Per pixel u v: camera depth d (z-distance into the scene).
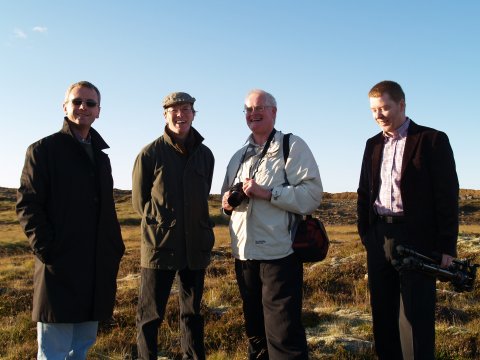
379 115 4.29
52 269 4.07
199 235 4.80
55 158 4.14
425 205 4.14
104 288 4.28
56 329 4.14
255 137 4.87
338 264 11.70
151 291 4.71
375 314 4.52
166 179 4.74
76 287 4.11
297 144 4.66
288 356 4.43
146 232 4.74
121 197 71.06
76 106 4.26
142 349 4.67
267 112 4.70
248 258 4.61
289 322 4.44
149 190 4.84
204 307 7.84
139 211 4.89
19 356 6.00
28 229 4.00
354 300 8.66
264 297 4.58
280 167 4.64
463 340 6.08
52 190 4.12
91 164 4.28
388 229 4.30
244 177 4.83
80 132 4.38
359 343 6.14
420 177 4.13
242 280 4.82
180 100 4.71
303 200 4.50
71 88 4.33
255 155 4.81
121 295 8.90
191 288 4.87
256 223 4.60
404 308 4.14
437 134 4.12
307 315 7.53
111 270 4.35
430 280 4.12
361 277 10.34
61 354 4.15
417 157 4.14
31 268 15.78
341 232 30.92
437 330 6.56
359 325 7.08
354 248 14.63
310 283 9.96
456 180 4.10
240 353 5.98
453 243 4.05
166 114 4.85
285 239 4.54
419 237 4.15
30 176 4.05
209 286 9.73
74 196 4.17
